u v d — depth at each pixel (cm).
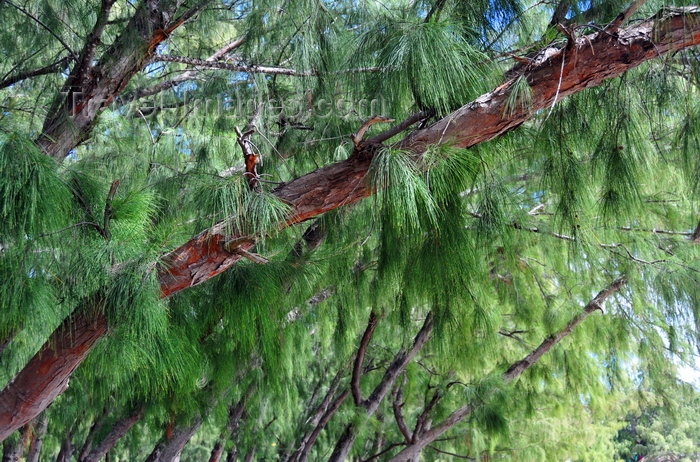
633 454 2352
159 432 525
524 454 831
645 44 221
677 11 217
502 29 274
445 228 241
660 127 283
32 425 707
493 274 494
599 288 554
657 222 477
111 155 383
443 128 236
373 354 891
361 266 412
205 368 360
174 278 237
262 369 430
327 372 1034
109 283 217
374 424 780
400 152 225
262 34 366
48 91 386
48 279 212
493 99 233
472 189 275
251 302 280
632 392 814
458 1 274
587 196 283
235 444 846
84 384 492
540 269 585
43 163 190
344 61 316
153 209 263
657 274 436
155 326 225
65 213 205
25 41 394
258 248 285
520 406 746
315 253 328
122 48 319
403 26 254
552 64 229
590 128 262
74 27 388
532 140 274
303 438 888
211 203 232
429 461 970
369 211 334
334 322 564
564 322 576
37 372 237
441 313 279
